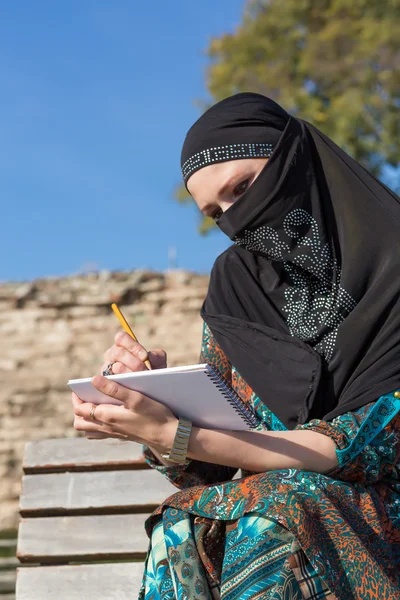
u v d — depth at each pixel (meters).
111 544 2.67
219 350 2.31
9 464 11.91
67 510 2.73
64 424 12.17
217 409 1.84
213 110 2.25
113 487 2.73
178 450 1.86
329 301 2.13
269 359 2.13
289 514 1.66
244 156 2.19
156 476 2.72
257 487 1.74
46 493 2.75
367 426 1.90
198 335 12.36
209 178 2.21
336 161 2.20
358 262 2.08
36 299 12.66
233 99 2.26
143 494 2.71
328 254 2.15
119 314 2.23
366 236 2.10
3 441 12.03
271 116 2.24
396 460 1.96
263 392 2.12
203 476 2.08
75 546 2.68
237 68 14.55
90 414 1.88
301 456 1.86
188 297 12.51
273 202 2.13
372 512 1.80
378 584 1.63
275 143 2.21
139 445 2.75
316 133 2.23
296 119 2.24
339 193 2.17
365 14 14.16
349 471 1.90
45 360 12.48
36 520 2.72
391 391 1.93
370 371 1.98
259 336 2.17
